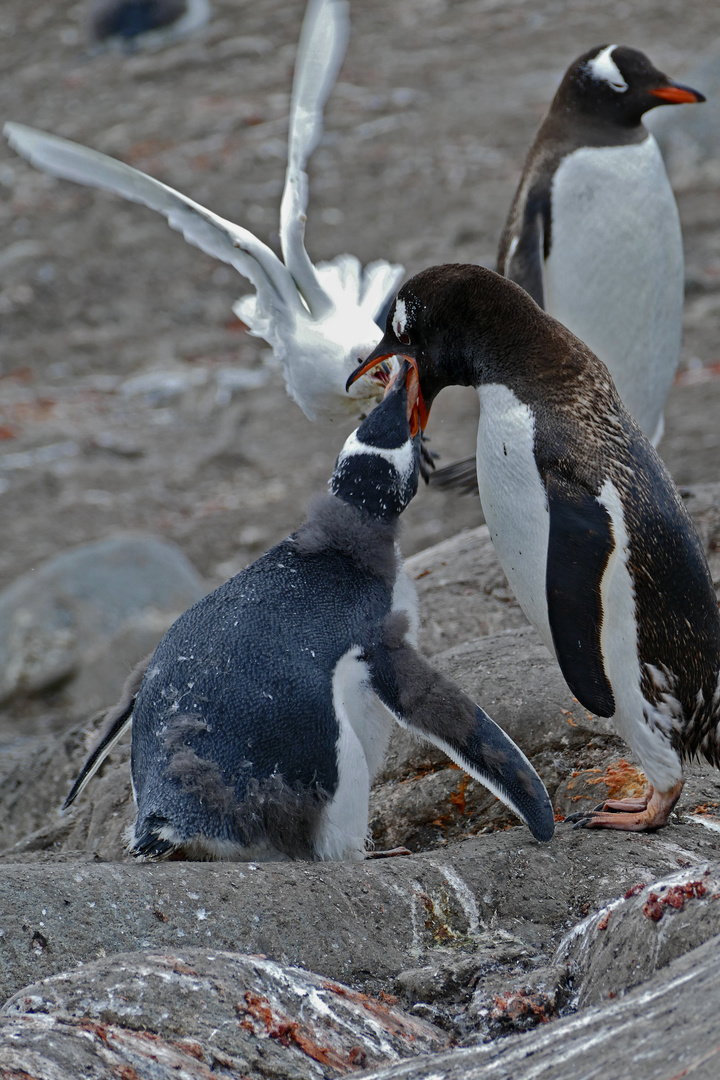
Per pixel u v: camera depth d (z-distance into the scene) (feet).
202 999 18.86
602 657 25.20
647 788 29.22
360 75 160.04
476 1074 16.78
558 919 23.88
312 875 23.52
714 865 20.98
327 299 39.29
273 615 25.64
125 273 128.88
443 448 85.20
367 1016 19.86
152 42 179.01
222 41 174.70
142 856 23.99
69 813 36.60
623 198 42.19
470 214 121.80
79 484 94.73
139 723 25.76
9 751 44.55
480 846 25.68
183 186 135.44
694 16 161.07
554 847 25.50
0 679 72.79
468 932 23.65
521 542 27.45
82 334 119.03
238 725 24.57
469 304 27.45
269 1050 18.44
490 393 27.53
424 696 25.11
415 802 31.17
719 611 27.30
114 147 147.43
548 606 25.36
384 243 119.24
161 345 116.98
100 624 74.08
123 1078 17.11
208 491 92.48
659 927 19.76
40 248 132.77
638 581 25.66
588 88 43.21
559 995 20.66
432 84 154.92
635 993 17.66
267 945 21.91
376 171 135.03
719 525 41.06
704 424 79.56
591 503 25.70
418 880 24.17
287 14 180.75
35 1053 17.04
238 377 109.19
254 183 134.92
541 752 31.53
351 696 25.53
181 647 25.71
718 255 108.17
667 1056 14.99
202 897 22.27
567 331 27.76
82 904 21.56
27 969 20.66
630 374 44.09
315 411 40.22
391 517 27.53
